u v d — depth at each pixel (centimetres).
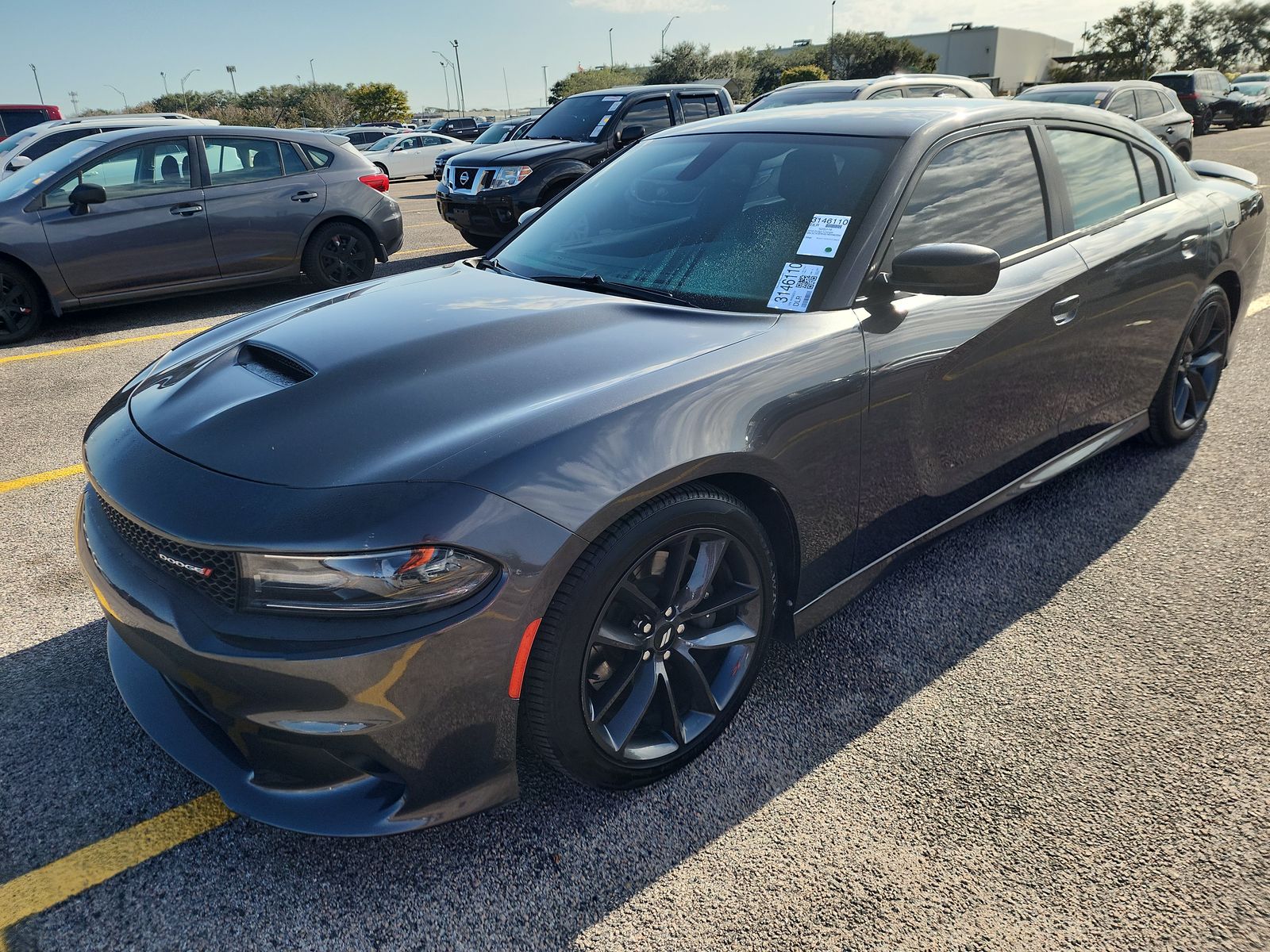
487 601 161
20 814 201
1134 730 222
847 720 229
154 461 183
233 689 162
